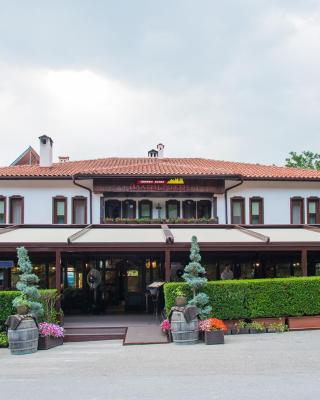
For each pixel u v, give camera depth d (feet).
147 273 85.30
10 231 76.54
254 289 58.49
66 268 85.10
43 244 64.28
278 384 31.73
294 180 95.40
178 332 50.80
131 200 93.09
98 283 77.77
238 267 88.99
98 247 64.69
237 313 57.72
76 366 40.55
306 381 32.48
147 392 30.55
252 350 45.50
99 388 32.12
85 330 60.90
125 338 54.60
